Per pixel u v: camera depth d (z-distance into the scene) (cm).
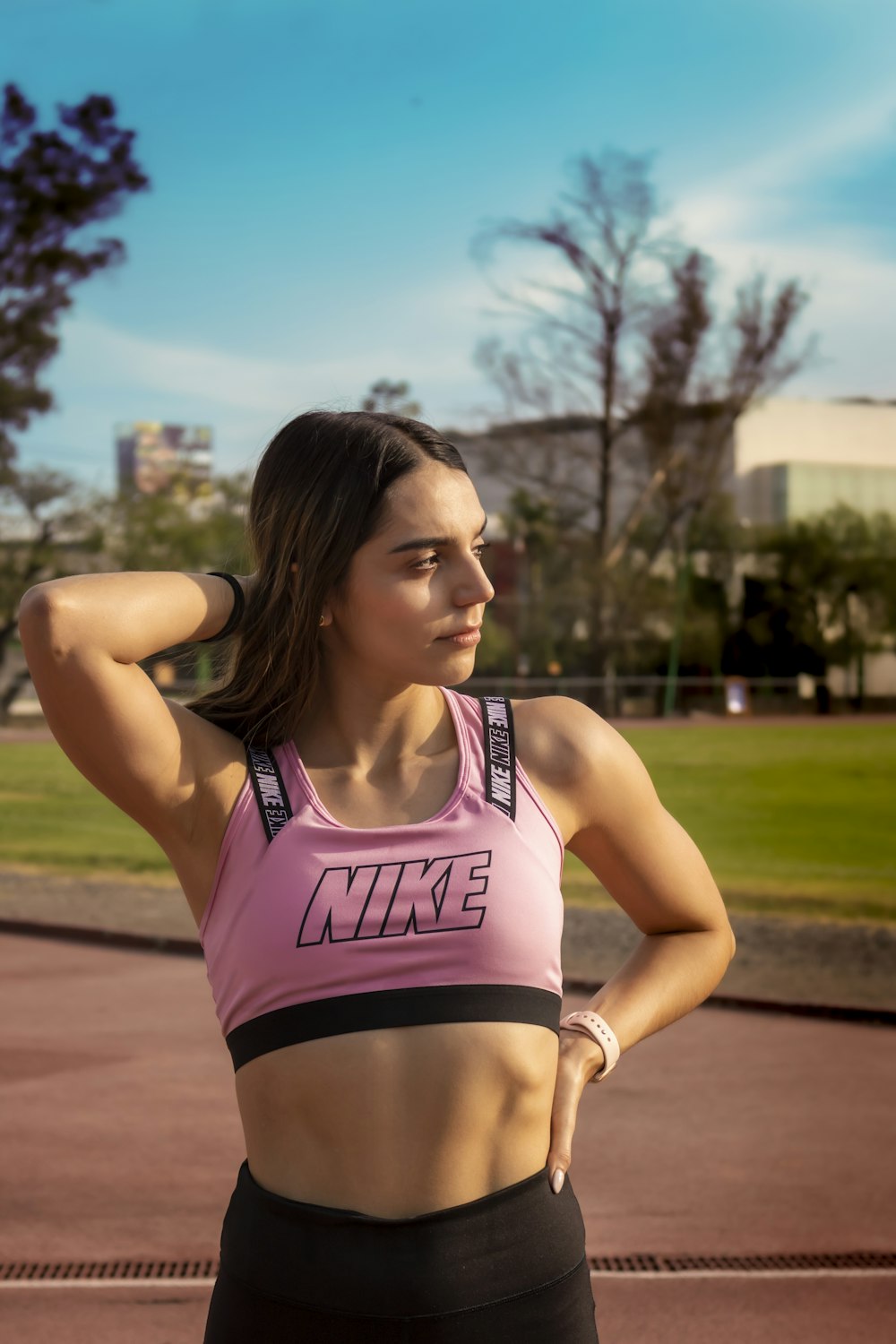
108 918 1166
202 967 1002
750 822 1916
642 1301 427
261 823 153
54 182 4144
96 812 2089
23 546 4938
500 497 6250
